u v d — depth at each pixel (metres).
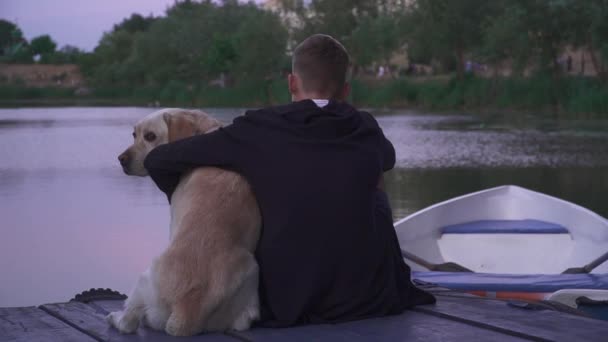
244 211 2.39
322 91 2.69
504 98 40.84
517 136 24.38
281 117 2.49
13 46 119.88
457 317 2.50
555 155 18.70
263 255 2.44
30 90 85.38
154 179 2.54
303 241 2.43
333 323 2.46
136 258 7.73
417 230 6.52
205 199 2.38
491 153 19.34
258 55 57.62
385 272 2.59
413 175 15.12
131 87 80.81
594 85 36.19
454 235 6.75
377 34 56.91
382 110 45.09
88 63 92.31
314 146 2.46
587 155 18.62
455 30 45.75
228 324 2.36
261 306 2.47
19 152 20.02
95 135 25.95
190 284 2.28
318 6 60.41
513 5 38.25
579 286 4.45
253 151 2.44
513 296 4.51
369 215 2.51
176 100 65.56
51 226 9.38
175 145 2.48
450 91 46.44
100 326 2.47
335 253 2.46
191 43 71.00
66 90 85.50
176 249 2.32
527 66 41.00
